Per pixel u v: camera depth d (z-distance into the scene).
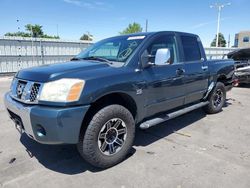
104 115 2.99
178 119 5.34
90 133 2.92
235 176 2.97
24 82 3.12
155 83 3.67
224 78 5.98
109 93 3.02
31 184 2.82
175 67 4.12
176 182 2.85
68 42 17.92
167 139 4.18
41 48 16.67
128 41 3.89
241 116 5.65
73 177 2.97
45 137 2.77
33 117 2.76
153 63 3.63
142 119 3.66
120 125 3.26
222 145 3.92
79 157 3.49
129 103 3.46
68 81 2.75
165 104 3.99
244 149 3.77
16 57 15.70
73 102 2.71
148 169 3.15
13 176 2.98
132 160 3.39
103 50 4.05
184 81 4.32
